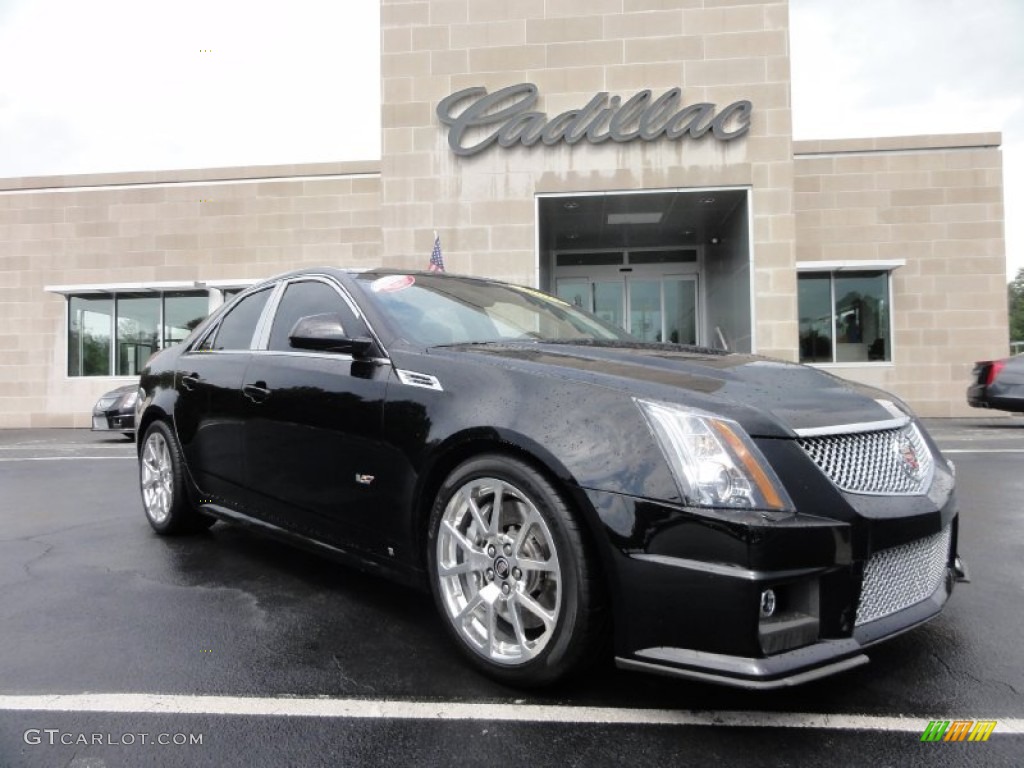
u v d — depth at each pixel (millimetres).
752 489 2102
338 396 3154
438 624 3143
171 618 3221
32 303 17438
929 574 2498
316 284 3693
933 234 15445
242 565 4031
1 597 3520
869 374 15500
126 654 2836
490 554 2545
